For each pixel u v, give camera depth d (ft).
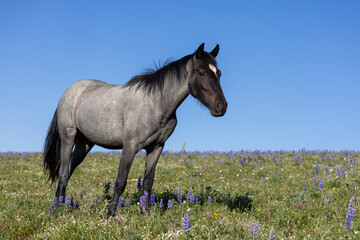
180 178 39.68
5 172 43.52
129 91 20.86
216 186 33.24
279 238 15.19
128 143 19.86
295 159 47.44
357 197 22.76
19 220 18.98
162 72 19.86
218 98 17.88
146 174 21.12
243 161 47.42
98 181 38.32
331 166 42.83
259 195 26.81
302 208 20.89
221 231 16.12
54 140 25.88
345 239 15.24
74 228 17.21
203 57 18.80
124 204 23.27
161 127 20.08
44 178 39.29
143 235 15.58
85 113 22.34
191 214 19.85
